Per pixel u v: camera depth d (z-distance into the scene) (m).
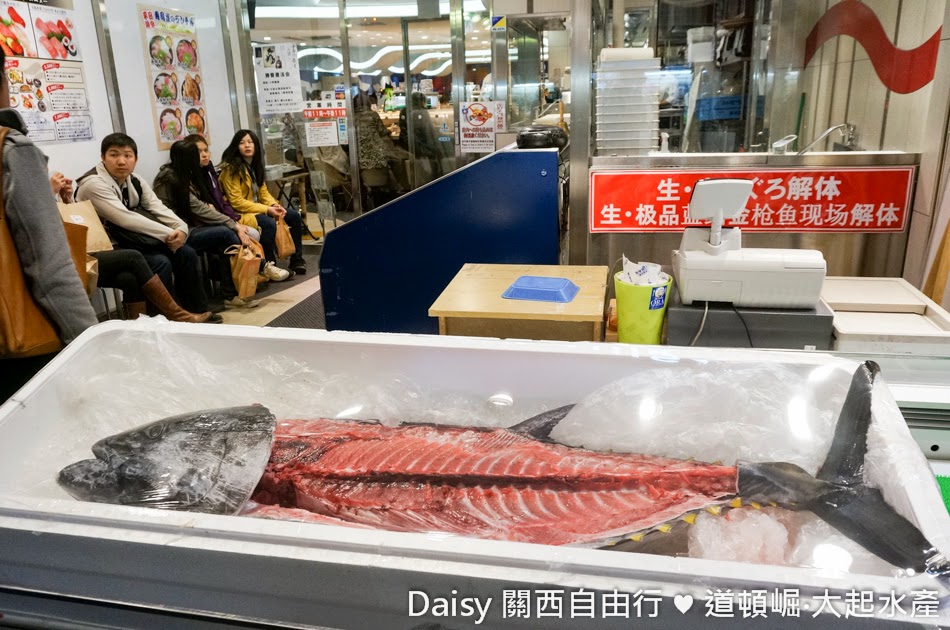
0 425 1.35
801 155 2.56
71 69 4.07
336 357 1.57
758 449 1.29
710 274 2.01
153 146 4.95
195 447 1.31
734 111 3.47
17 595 1.06
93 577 1.01
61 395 1.49
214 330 1.63
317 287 5.38
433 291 3.07
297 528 0.94
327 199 6.73
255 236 5.05
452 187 2.88
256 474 1.28
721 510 1.16
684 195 2.67
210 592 0.97
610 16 3.13
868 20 2.86
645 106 2.68
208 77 5.67
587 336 2.06
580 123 2.70
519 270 2.51
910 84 2.56
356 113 6.45
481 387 1.51
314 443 1.40
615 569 0.84
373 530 0.94
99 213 3.92
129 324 1.66
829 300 2.19
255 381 1.60
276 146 6.54
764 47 3.37
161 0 4.97
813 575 0.82
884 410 1.16
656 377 1.40
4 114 1.88
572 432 1.40
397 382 1.55
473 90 6.26
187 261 4.25
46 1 3.85
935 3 2.39
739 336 2.02
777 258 1.97
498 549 0.88
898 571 0.89
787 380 1.35
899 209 2.56
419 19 6.10
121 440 1.34
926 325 2.02
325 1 6.09
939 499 0.97
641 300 1.99
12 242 1.86
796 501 1.13
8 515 1.02
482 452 1.36
